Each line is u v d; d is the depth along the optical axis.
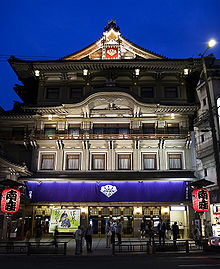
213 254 16.91
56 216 29.70
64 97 34.25
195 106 31.59
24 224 29.62
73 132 33.28
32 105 32.41
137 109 32.22
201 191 20.86
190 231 28.94
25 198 28.44
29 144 32.59
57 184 30.48
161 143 31.62
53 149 32.53
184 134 31.56
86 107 31.98
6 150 32.97
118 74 34.47
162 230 22.97
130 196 29.53
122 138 31.55
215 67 29.91
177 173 30.81
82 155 32.16
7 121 33.91
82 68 33.53
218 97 28.22
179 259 14.96
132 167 31.66
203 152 29.58
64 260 14.91
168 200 29.39
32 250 16.97
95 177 29.80
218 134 26.92
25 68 33.53
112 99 31.75
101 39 35.59
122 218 30.06
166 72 34.34
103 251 18.77
